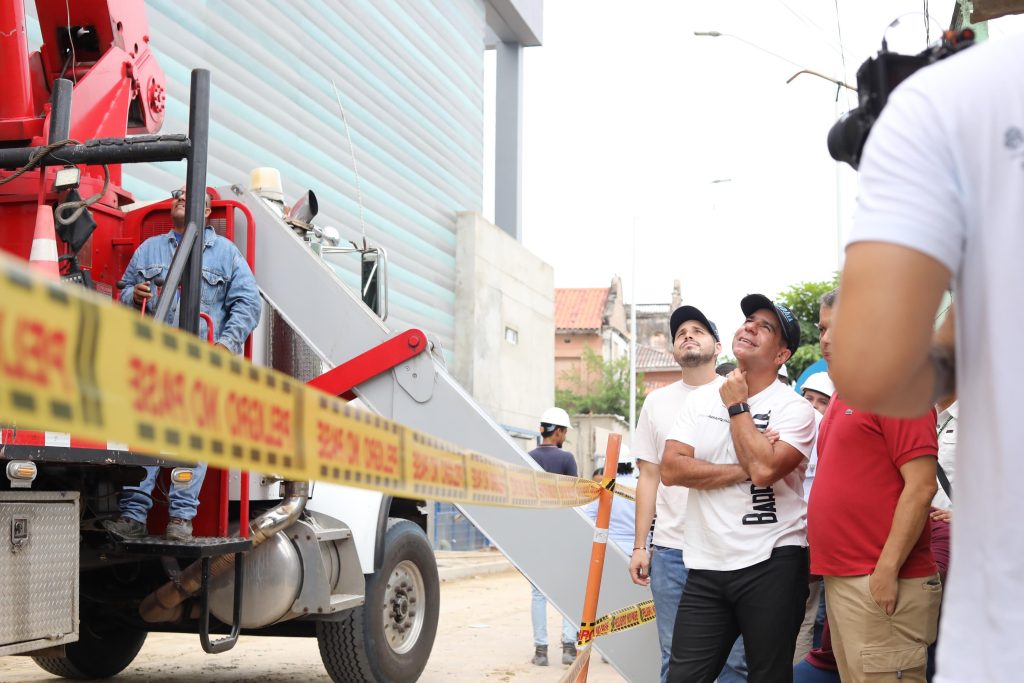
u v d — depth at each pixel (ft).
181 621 19.69
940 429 16.08
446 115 69.67
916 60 6.08
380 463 6.12
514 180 86.79
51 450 13.41
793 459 13.07
